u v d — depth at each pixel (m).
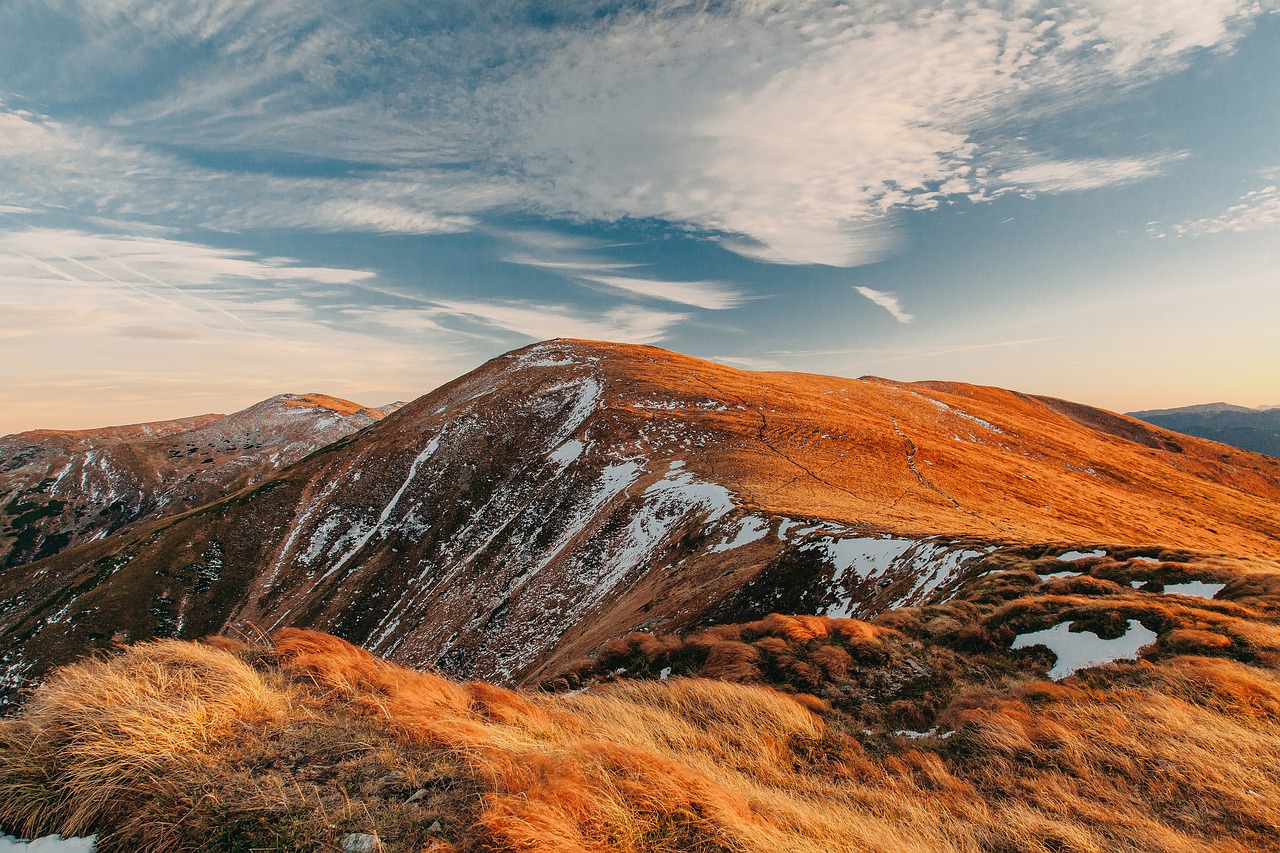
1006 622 13.09
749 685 10.80
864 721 9.77
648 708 8.88
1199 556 17.47
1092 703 9.21
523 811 4.17
